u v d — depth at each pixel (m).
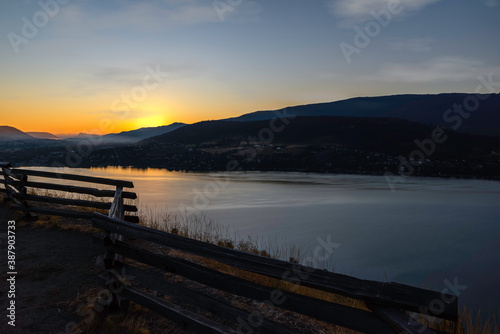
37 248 6.40
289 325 4.13
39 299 4.44
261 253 9.92
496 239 38.34
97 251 6.26
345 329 4.32
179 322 3.36
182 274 3.28
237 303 4.63
